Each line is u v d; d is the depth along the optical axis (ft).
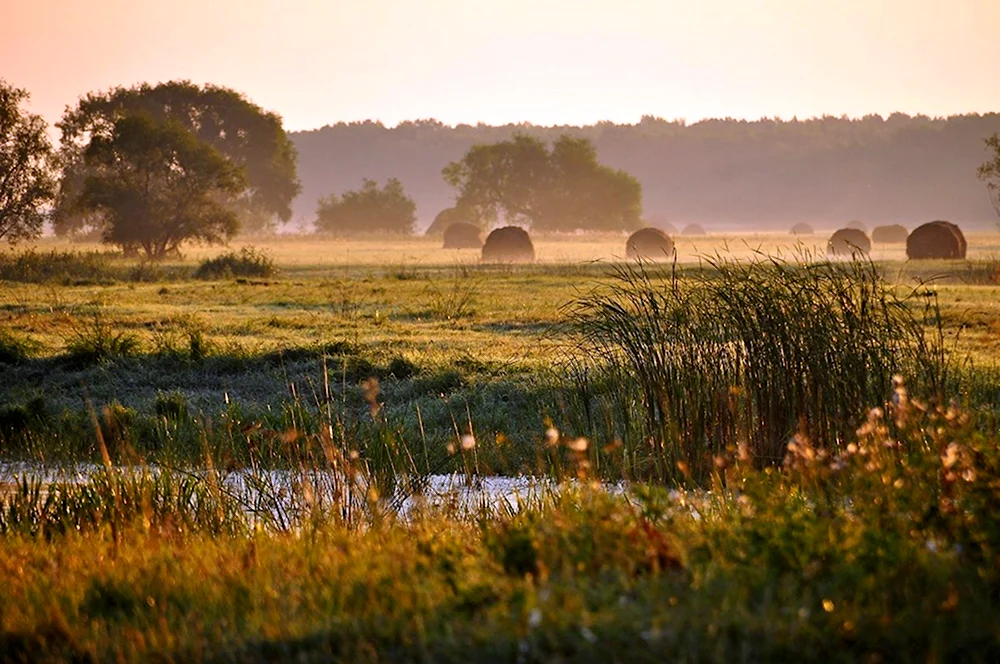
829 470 84.28
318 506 93.50
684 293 129.80
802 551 62.90
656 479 114.21
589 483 93.15
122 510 96.99
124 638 59.57
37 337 237.45
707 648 50.47
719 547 66.28
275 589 65.10
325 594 62.28
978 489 72.23
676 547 63.98
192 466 125.39
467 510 95.76
